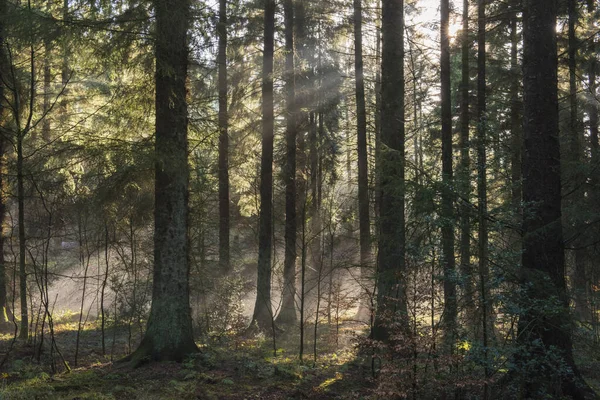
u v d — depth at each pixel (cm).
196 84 1494
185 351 881
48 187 921
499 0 1196
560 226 700
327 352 1057
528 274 634
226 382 771
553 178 715
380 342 623
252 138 1609
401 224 848
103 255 1630
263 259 1355
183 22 833
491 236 654
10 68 912
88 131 930
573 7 1123
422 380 635
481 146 666
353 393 709
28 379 755
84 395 684
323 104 1588
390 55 998
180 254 903
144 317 1140
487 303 591
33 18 751
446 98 1261
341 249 1417
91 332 1326
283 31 1628
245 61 1684
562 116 1421
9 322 1256
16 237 1221
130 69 890
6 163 964
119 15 813
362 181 1434
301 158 1540
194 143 1001
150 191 1040
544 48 730
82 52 846
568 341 674
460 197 620
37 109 1163
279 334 1274
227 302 1238
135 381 768
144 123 958
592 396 664
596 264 932
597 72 1355
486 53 1443
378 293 904
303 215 1026
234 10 1511
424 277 633
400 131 983
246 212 1844
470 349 580
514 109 1366
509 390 646
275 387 769
